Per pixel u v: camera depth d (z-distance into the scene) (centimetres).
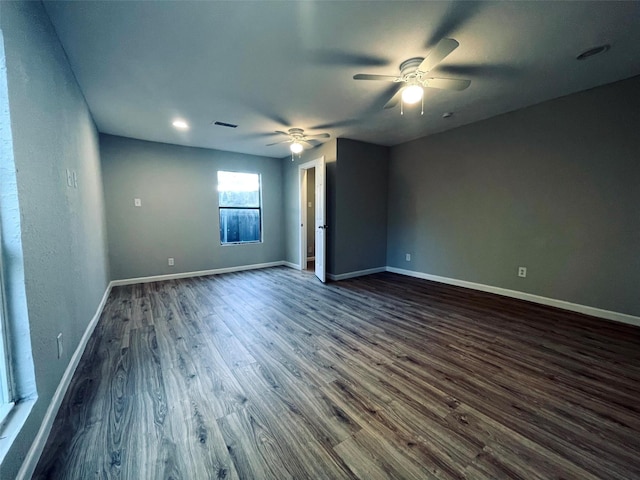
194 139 443
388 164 519
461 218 412
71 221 200
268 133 412
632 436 138
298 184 552
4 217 114
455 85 230
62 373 167
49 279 149
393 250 522
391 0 160
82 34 186
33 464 117
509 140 352
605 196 283
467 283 412
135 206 444
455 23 180
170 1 159
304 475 117
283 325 280
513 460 125
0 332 114
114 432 141
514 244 356
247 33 189
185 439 137
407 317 300
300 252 561
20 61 127
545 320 287
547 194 323
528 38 197
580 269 303
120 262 436
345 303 349
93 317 269
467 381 185
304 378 189
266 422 148
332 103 304
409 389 176
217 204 521
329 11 168
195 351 227
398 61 223
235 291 405
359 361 211
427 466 122
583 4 164
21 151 122
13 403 119
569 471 119
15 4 124
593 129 286
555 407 159
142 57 215
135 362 209
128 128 385
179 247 487
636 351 223
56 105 178
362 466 122
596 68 242
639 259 266
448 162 423
